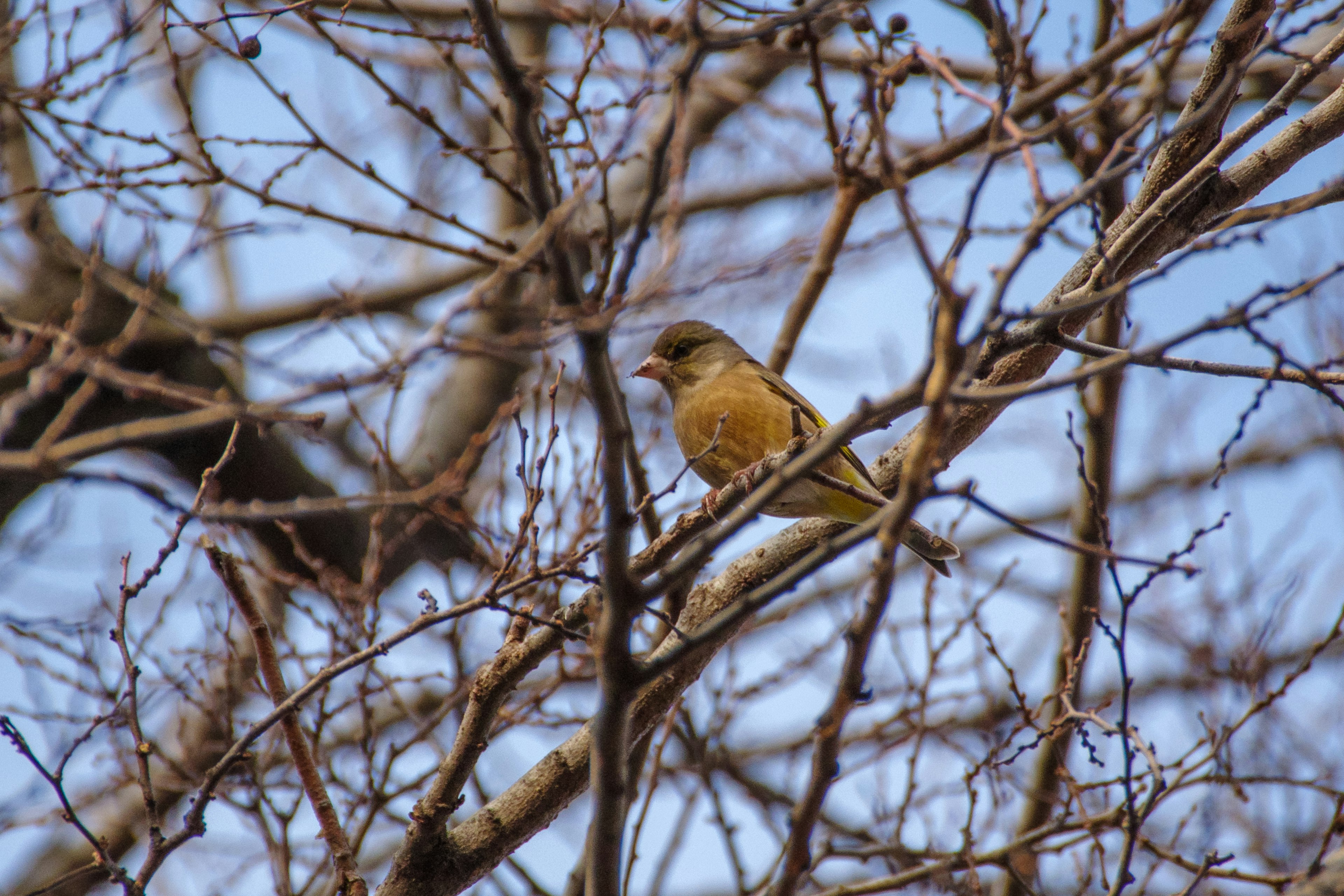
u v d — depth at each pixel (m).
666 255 8.75
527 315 7.53
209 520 6.70
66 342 7.46
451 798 9.01
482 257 9.93
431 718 13.97
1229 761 10.57
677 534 9.55
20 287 15.55
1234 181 9.73
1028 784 12.58
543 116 9.52
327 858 10.43
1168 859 9.79
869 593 6.17
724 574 10.82
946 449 10.58
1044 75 13.36
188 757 12.62
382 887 9.12
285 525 11.70
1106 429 12.59
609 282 8.87
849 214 12.24
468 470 12.31
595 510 11.20
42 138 9.38
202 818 7.82
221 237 9.47
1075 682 11.47
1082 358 12.17
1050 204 7.30
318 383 6.79
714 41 6.29
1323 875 8.35
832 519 10.87
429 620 7.80
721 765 13.86
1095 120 12.03
